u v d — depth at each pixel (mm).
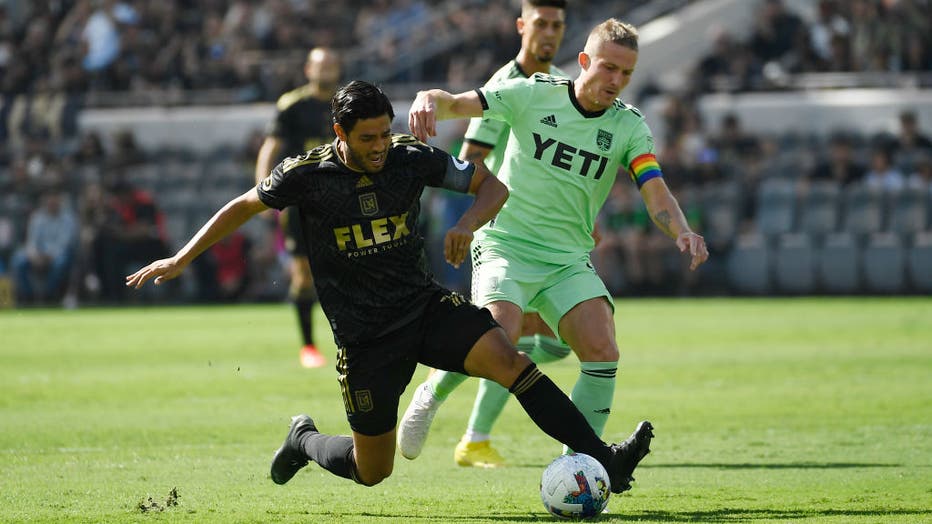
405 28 89125
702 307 63625
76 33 91375
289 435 18922
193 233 76250
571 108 20547
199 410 29500
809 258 69125
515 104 20688
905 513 17250
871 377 35031
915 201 68562
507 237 20828
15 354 44000
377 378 17094
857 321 54000
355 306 17047
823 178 71312
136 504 18281
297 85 84938
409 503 18469
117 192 72750
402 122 80250
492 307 20062
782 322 54094
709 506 18016
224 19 94375
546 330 23844
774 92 79312
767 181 72688
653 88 79938
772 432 25719
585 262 20672
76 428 26641
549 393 16922
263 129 80438
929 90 77562
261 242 73938
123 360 41719
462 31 86812
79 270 73000
